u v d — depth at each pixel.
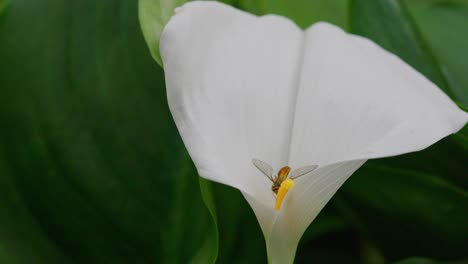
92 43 0.65
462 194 0.63
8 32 0.65
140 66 0.65
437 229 0.66
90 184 0.65
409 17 0.65
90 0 0.65
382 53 0.58
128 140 0.65
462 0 0.72
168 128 0.65
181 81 0.54
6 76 0.65
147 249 0.65
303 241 0.70
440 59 0.70
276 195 0.53
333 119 0.54
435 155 0.62
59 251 0.65
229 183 0.52
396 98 0.55
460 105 0.57
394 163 0.63
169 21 0.55
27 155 0.65
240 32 0.56
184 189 0.64
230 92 0.54
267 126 0.54
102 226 0.65
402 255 0.68
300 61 0.56
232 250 0.63
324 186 0.53
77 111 0.65
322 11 0.64
